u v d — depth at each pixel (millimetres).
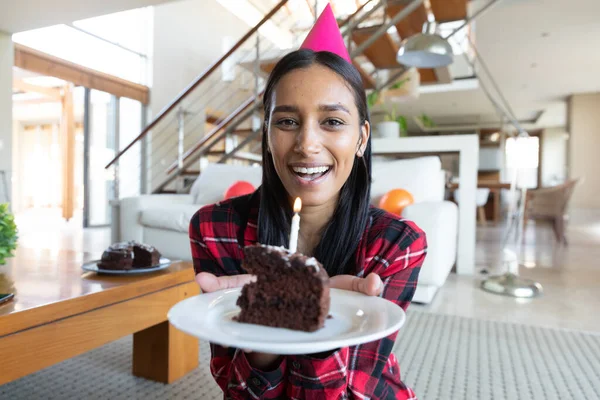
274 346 398
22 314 975
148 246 1576
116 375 1656
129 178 7023
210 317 522
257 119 4875
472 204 3518
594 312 2510
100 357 1828
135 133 6977
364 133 712
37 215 9500
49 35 5742
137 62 6883
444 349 1938
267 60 4758
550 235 6602
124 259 1487
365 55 4102
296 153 628
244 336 469
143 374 1638
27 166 10750
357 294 604
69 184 8070
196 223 811
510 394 1531
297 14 6812
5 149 3930
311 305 503
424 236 748
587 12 5316
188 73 7656
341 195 734
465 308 2576
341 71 633
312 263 522
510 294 2873
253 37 6953
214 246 786
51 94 7926
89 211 7004
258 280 533
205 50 8055
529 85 8555
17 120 10539
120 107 7090
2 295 1066
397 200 2742
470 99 9172
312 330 498
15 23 3668
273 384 594
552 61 7168
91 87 6078
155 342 1607
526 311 2520
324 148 625
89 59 6227
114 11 3441
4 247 1395
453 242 3180
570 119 9281
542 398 1508
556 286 3150
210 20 8156
